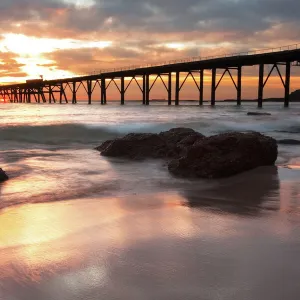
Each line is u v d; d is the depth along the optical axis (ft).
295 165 27.17
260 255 9.74
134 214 14.14
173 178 22.33
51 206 15.56
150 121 76.48
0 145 40.14
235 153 23.75
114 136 51.70
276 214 14.14
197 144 24.09
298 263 9.25
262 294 7.71
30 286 8.31
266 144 25.53
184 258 9.61
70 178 22.26
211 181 21.42
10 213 14.38
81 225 12.79
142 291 7.97
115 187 19.79
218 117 95.96
